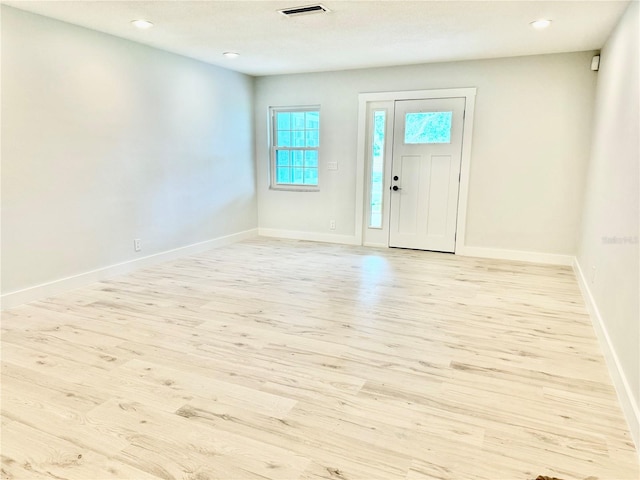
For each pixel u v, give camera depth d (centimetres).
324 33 388
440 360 259
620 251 251
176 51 466
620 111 294
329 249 568
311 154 609
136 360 256
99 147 405
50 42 353
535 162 486
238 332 297
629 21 286
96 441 184
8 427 192
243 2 311
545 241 495
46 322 312
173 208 500
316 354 266
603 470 168
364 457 176
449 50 447
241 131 602
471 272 455
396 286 404
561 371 247
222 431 191
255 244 598
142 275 438
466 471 168
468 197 523
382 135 559
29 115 344
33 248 356
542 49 441
